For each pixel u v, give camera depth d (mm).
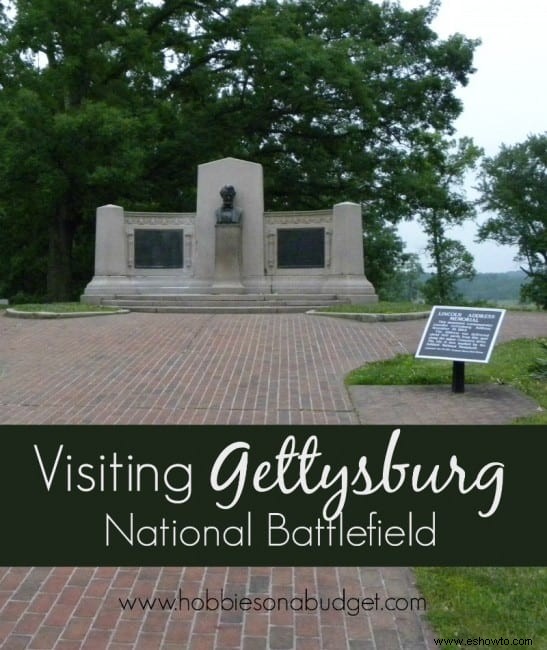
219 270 21969
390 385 10844
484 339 10109
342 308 18406
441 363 12039
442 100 35344
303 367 12070
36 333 15289
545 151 49500
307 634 4629
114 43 29562
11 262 39062
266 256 22297
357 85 29719
